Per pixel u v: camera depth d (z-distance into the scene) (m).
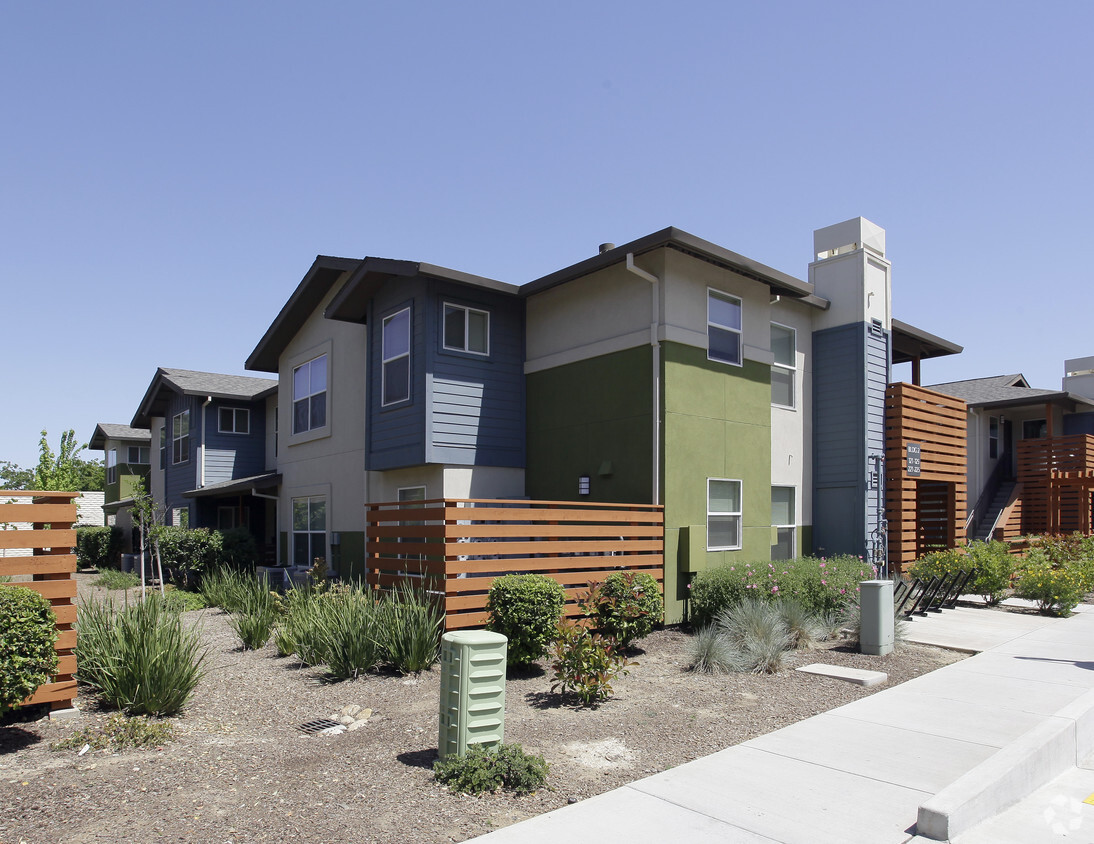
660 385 11.38
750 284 13.05
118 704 6.71
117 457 32.34
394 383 13.47
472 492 12.89
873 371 14.88
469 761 5.16
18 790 4.91
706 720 6.62
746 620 9.39
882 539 14.59
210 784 5.05
